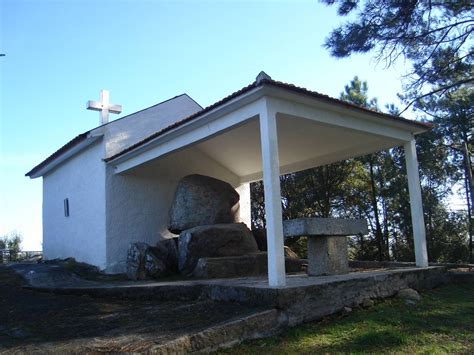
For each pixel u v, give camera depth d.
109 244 11.11
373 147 10.18
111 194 11.37
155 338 4.68
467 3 10.15
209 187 10.85
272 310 5.53
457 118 15.66
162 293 7.30
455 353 4.69
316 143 10.18
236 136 10.71
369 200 19.03
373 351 4.77
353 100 18.00
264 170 6.57
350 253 19.86
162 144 9.62
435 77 11.38
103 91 13.09
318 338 5.32
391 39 10.42
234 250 9.97
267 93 6.65
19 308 6.91
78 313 6.40
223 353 4.78
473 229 17.27
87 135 11.39
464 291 7.91
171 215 10.91
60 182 14.23
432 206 17.55
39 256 18.53
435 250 17.33
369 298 6.84
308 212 18.47
